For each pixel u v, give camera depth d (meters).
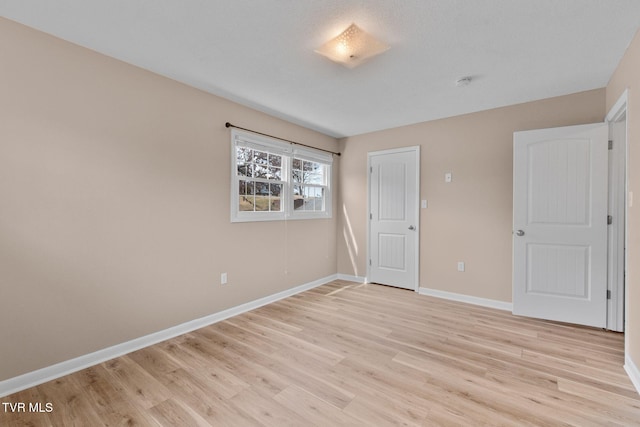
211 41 2.08
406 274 4.10
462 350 2.35
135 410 1.67
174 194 2.66
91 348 2.17
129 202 2.37
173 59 2.32
